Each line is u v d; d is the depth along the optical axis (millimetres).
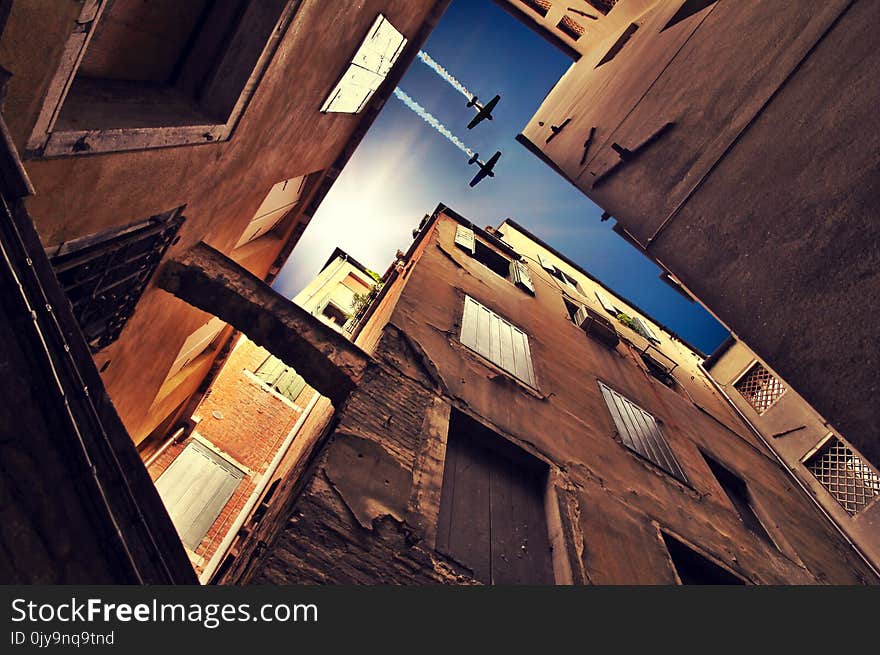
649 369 10117
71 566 1610
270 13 3000
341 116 6426
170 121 2756
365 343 5938
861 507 7949
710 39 4785
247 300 3984
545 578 3600
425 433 3857
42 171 1981
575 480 4594
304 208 7969
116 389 4434
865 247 2809
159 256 3670
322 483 2961
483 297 7074
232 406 11578
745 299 3623
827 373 2953
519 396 5238
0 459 1504
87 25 1829
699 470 6703
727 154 4117
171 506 9500
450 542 3314
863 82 3051
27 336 1591
